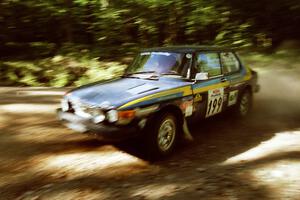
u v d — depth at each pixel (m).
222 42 12.12
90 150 4.93
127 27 13.43
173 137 4.87
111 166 4.39
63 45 13.34
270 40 12.52
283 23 12.39
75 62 11.69
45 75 11.34
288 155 4.58
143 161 4.58
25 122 6.30
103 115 4.32
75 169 4.29
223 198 3.43
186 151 4.99
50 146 5.06
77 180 3.98
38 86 11.09
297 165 4.20
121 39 13.27
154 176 4.10
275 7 12.15
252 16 12.41
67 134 5.60
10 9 13.20
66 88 10.47
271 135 5.70
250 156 4.70
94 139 5.36
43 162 4.48
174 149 5.07
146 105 4.43
